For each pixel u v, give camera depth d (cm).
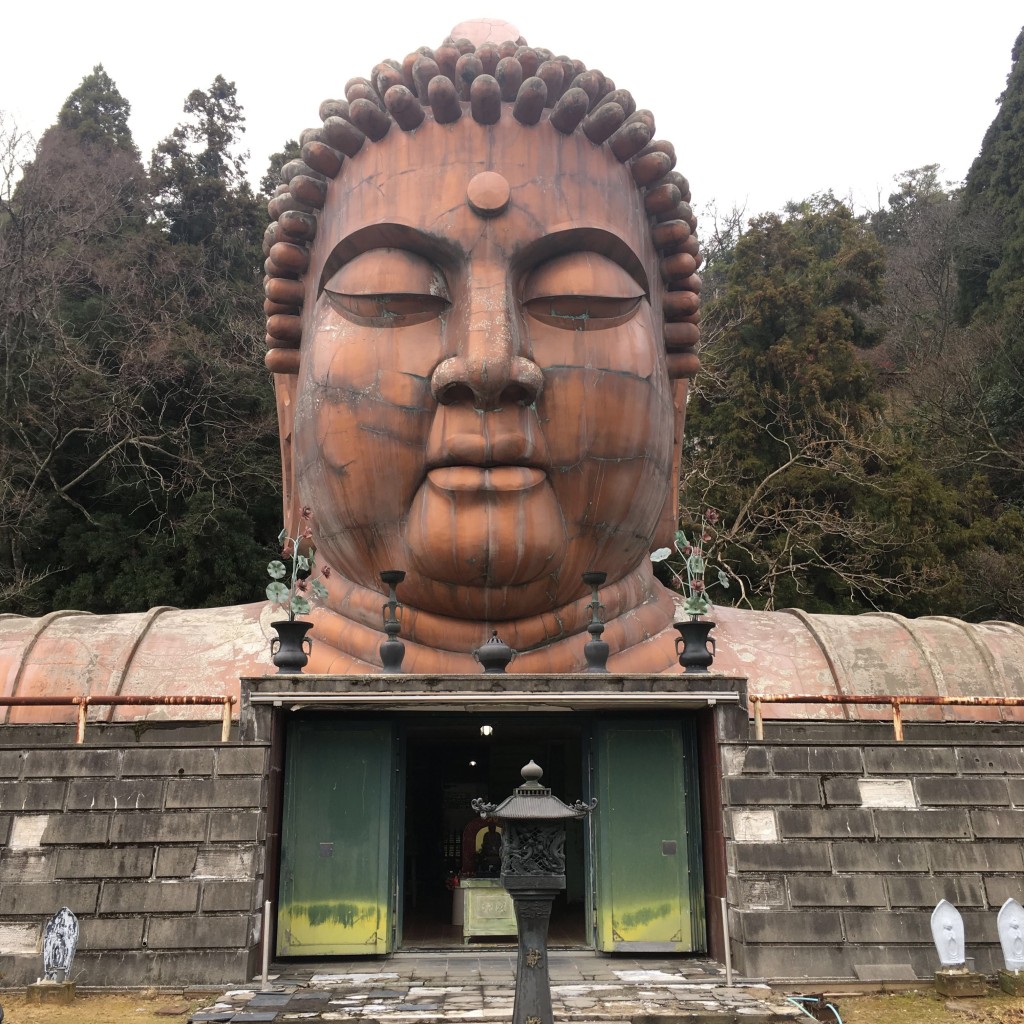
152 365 2450
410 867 1261
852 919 773
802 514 2227
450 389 956
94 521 2306
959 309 3516
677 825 879
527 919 558
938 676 1148
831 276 2583
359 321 1019
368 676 832
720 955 816
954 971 740
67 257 2520
